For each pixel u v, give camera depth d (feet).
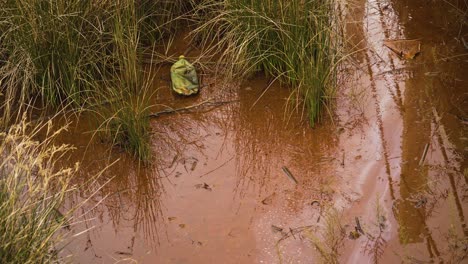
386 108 15.34
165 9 18.25
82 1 16.33
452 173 13.37
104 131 14.98
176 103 16.14
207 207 13.24
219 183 13.80
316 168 13.94
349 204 12.95
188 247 12.37
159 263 12.09
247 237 12.47
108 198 13.64
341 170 13.82
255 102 15.99
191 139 15.06
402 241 11.98
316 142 14.65
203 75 16.98
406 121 14.90
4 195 11.00
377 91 15.90
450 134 14.39
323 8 16.38
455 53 17.03
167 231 12.76
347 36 17.92
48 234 11.00
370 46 17.51
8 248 10.35
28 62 15.56
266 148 14.66
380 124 14.92
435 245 11.84
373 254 11.80
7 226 10.43
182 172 14.16
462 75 16.20
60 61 15.85
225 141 14.96
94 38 16.65
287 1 16.01
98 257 12.23
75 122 15.51
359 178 13.55
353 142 14.52
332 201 13.07
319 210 12.89
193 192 13.64
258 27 16.34
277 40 16.42
